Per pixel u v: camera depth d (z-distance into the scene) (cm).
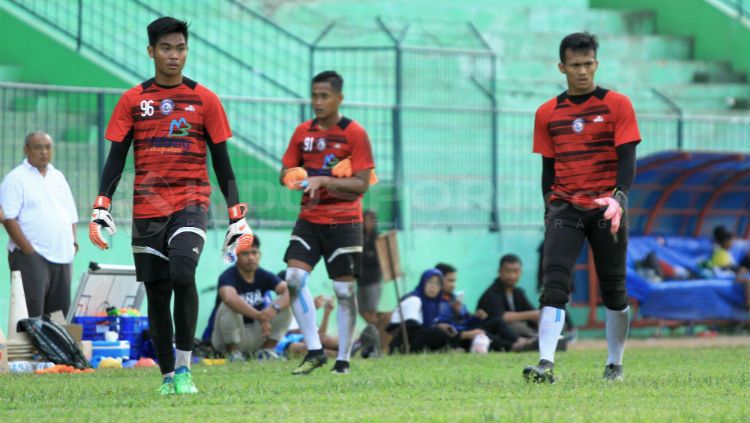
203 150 2247
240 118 5528
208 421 1734
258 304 4069
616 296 2483
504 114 5731
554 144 2478
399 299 4397
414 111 5447
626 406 1931
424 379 2664
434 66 6588
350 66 6538
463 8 7569
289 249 2978
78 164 4606
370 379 2662
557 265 2434
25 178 3706
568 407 1895
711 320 5741
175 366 2283
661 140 6259
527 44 7388
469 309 5456
